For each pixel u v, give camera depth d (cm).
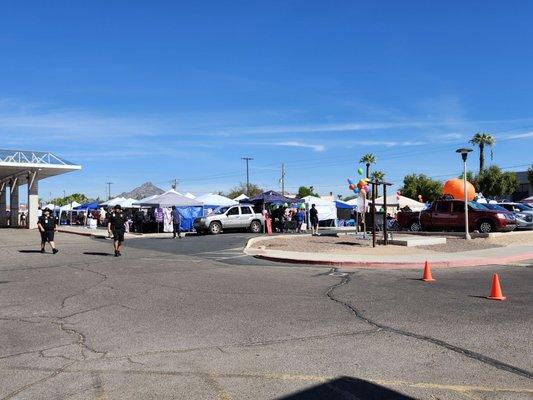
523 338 674
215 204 3872
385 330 718
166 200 3534
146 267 1455
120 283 1157
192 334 702
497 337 680
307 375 533
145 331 721
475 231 2550
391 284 1159
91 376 535
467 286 1130
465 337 680
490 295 975
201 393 485
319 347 635
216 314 829
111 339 681
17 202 4747
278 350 623
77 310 869
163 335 699
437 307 881
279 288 1092
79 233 3297
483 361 577
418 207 4338
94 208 5097
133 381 518
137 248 2103
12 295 1016
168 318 802
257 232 3186
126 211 3725
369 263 1549
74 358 598
